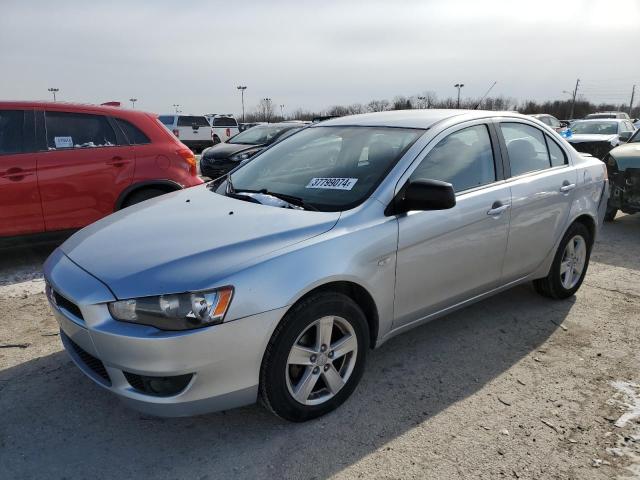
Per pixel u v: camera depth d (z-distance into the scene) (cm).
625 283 494
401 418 282
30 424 277
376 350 358
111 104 607
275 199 321
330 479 238
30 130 527
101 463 248
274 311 245
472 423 278
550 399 301
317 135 393
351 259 272
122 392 243
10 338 375
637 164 714
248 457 252
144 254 258
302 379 269
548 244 407
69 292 250
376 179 308
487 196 348
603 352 357
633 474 240
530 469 244
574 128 1566
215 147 1188
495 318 411
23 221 521
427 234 309
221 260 246
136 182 573
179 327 229
